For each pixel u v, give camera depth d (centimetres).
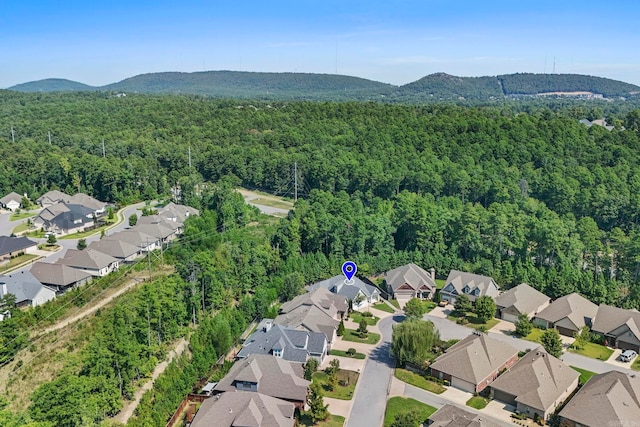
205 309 8812
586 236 11325
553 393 6519
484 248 11431
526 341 8512
